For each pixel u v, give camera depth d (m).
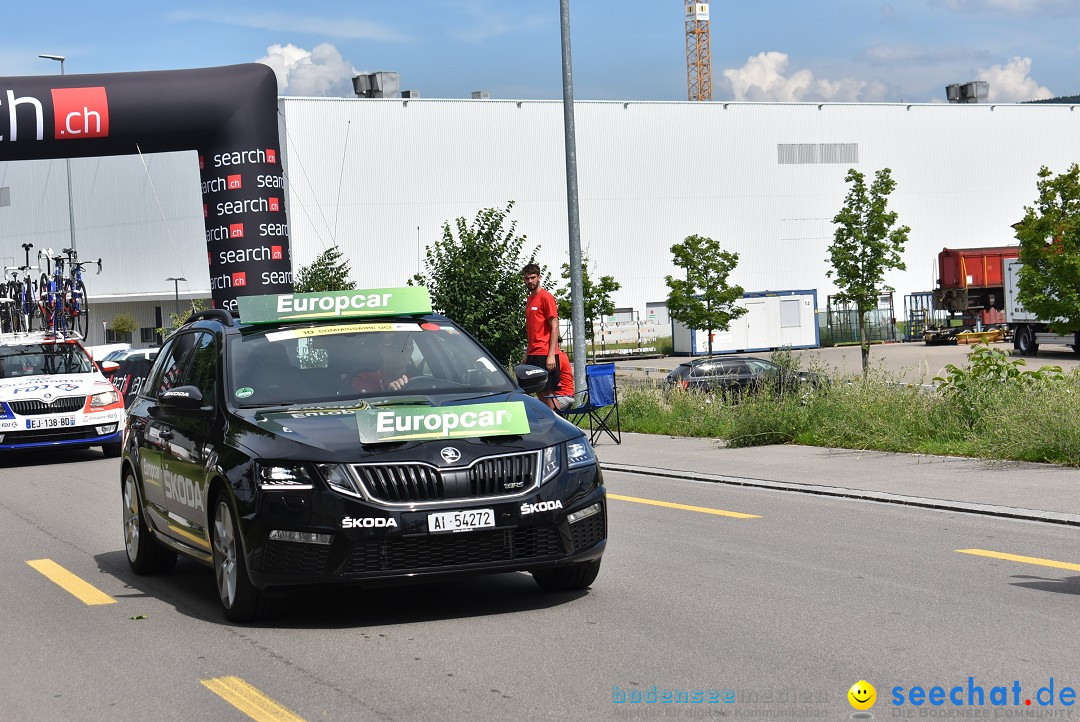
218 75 31.56
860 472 18.00
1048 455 17.91
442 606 10.16
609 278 74.19
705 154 105.19
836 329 92.94
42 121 29.58
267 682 8.02
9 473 25.44
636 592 10.44
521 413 9.70
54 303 37.38
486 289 35.91
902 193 111.31
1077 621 8.91
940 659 7.95
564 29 28.66
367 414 9.48
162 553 12.49
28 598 11.50
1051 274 42.53
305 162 93.00
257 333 11.43
